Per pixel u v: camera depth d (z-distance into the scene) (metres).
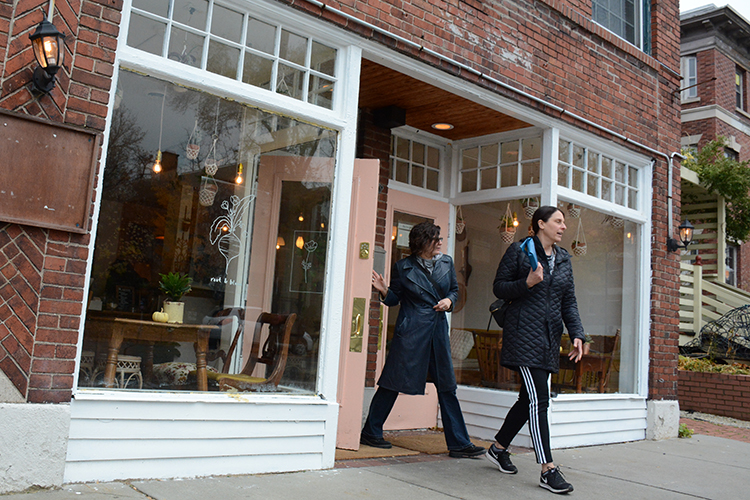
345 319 4.88
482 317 6.20
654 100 7.12
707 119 15.17
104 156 3.33
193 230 3.91
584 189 6.36
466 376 6.20
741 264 15.07
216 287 3.99
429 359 4.79
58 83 3.17
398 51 4.70
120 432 3.33
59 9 3.19
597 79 6.40
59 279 3.14
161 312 3.73
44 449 3.03
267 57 4.11
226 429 3.71
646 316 6.83
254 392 4.02
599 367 6.33
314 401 4.08
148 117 3.64
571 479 4.39
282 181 4.23
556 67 5.97
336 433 4.50
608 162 6.70
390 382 4.73
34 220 3.07
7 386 2.99
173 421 3.51
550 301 4.18
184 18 3.76
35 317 3.07
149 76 3.61
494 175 6.39
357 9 4.44
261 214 4.17
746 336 10.50
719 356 10.53
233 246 4.08
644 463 5.23
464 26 5.18
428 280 4.77
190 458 3.56
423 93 5.50
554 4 5.94
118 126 3.51
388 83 5.30
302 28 4.22
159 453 3.45
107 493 3.05
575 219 6.26
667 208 7.14
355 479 3.86
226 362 3.98
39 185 3.10
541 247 4.25
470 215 6.55
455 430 4.83
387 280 6.04
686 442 6.65
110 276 3.50
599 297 6.41
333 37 4.36
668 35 7.44
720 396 9.38
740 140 15.73
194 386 3.80
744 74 16.36
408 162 6.42
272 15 4.07
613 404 6.33
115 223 3.52
